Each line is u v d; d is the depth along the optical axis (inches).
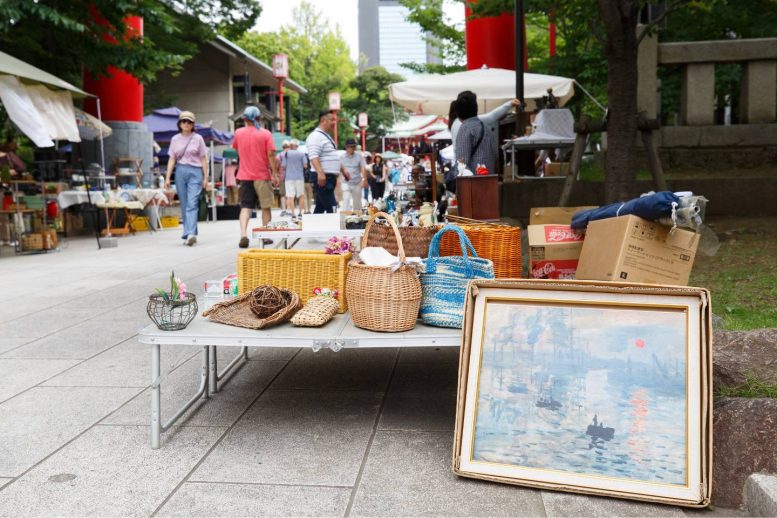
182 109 1314.0
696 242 136.3
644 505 105.2
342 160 500.4
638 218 136.5
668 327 113.6
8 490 110.7
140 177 658.2
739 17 483.5
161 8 666.2
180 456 123.8
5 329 222.7
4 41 545.3
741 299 193.0
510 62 635.5
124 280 315.6
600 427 111.0
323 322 135.6
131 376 172.4
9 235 493.4
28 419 142.9
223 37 1235.9
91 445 129.0
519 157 482.3
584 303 118.6
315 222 220.2
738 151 415.5
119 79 666.8
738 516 102.6
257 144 410.9
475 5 396.5
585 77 591.2
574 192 379.2
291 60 2354.8
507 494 108.4
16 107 418.3
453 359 187.6
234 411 147.1
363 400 153.3
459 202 213.9
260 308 138.9
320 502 106.0
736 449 110.3
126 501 106.8
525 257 266.5
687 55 416.2
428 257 136.6
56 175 650.2
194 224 468.1
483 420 115.8
